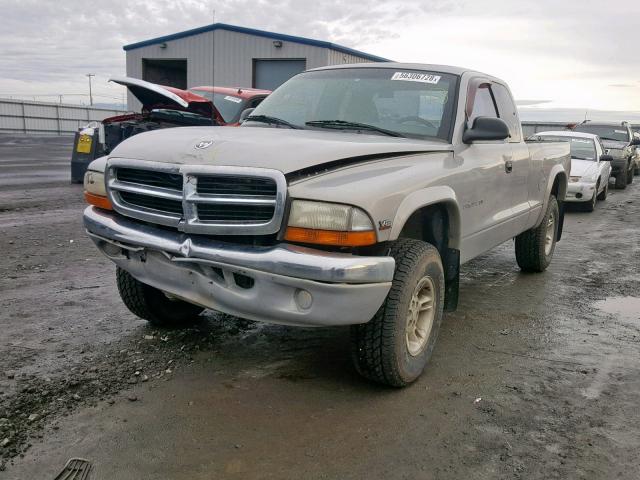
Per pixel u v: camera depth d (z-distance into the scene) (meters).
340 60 27.12
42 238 7.97
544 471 2.98
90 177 4.14
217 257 3.34
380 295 3.36
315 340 4.61
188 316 4.85
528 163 5.86
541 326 5.20
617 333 5.07
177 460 2.97
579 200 12.98
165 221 3.57
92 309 5.17
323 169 3.37
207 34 27.66
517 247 6.90
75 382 3.73
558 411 3.61
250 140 3.60
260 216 3.33
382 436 3.26
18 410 3.37
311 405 3.58
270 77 27.27
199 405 3.52
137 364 4.05
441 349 4.57
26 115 48.00
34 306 5.20
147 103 9.55
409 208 3.54
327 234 3.19
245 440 3.17
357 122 4.55
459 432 3.33
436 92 4.66
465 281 6.73
